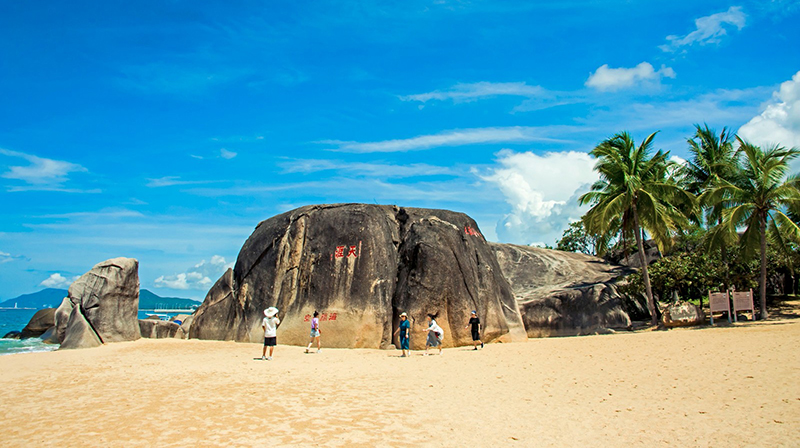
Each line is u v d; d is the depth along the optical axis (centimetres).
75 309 2597
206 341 2597
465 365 1692
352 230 2556
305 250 2603
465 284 2428
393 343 2338
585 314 3170
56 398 1152
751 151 2931
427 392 1231
